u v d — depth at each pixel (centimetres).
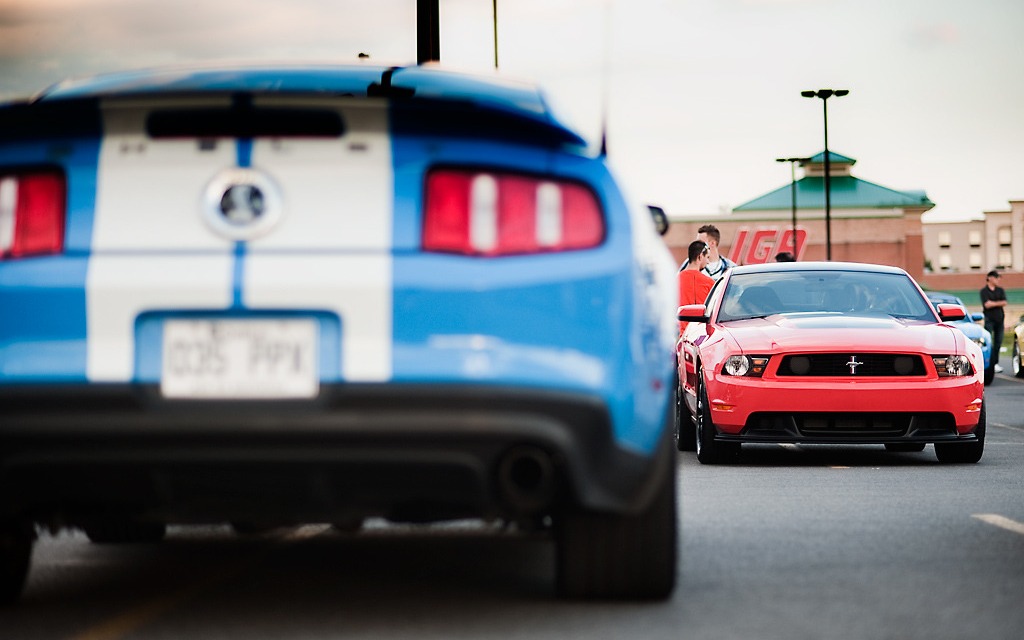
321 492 630
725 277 1809
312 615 718
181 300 614
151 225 624
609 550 718
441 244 625
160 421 611
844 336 1564
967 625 680
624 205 656
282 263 617
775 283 1770
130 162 628
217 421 610
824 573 821
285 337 615
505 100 685
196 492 632
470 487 627
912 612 710
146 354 615
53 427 614
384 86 700
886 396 1534
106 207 627
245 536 1027
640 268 658
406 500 637
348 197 624
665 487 714
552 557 913
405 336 615
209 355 614
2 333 625
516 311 623
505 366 616
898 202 15300
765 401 1543
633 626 680
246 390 612
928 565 848
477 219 628
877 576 811
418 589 792
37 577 844
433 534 1032
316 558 914
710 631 669
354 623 696
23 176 635
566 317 629
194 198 624
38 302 621
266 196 622
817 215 12675
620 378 637
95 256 623
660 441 677
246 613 724
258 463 615
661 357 689
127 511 659
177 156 627
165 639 661
